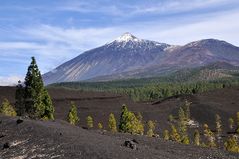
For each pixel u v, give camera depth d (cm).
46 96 10338
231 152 6088
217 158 5466
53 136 4912
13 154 4519
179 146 6312
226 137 19388
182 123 19925
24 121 5925
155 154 4666
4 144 4859
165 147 6091
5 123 5991
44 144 4616
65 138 4769
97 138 5331
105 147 4425
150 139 6931
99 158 3872
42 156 4225
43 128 5391
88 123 17000
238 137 19262
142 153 4462
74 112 14462
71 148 4294
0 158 4469
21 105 9900
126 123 12488
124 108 12600
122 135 7162
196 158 5253
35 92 9781
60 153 4200
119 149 4450
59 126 6103
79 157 3969
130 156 4081
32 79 9781
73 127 7075
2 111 12800
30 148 4581
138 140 6606
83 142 4581
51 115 10381
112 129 15538
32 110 9794
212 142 16900
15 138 5084
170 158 4541
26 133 5238
